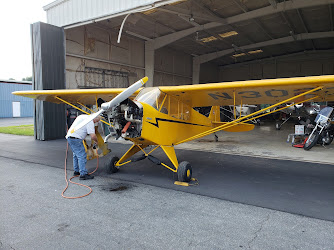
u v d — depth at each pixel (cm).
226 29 1339
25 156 682
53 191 396
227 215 305
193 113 602
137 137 401
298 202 344
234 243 240
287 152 714
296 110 1216
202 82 2091
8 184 433
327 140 792
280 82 394
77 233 261
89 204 342
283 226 275
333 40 1614
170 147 480
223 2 1023
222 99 536
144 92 477
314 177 466
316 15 1183
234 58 2059
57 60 1027
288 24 1260
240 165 567
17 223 284
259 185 422
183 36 1338
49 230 268
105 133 1085
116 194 383
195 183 433
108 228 272
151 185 428
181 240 246
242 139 999
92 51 1190
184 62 1875
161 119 451
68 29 1074
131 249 231
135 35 1366
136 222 287
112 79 1303
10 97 2859
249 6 1077
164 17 1145
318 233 259
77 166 486
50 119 1019
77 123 450
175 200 356
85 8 957
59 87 1037
